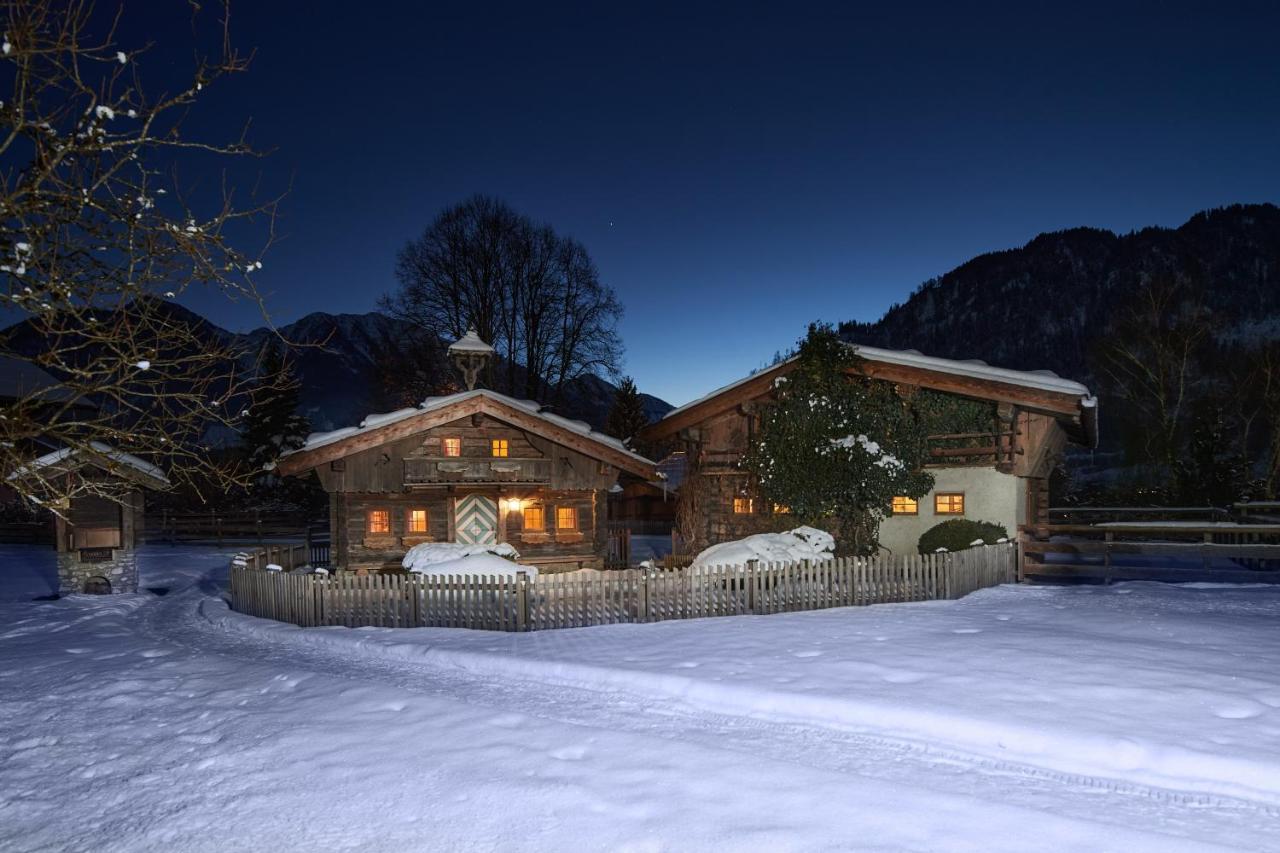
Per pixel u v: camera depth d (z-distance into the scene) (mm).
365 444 20188
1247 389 49688
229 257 6035
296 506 47406
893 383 22844
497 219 44406
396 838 6277
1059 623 14406
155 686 11492
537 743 8406
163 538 40250
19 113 4832
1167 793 7066
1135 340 52156
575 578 15914
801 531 20562
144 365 5523
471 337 22578
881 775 7535
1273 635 13039
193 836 6445
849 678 10578
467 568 17031
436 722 9188
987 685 10008
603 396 49719
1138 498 40219
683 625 15336
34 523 38125
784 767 7609
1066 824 6281
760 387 24125
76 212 5379
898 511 22703
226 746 8609
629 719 9523
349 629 15930
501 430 21484
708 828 6270
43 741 9094
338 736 8766
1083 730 8242
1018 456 21594
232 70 5434
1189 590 19141
